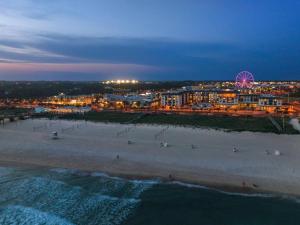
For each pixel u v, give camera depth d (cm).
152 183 6116
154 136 9962
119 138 9806
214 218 4772
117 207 5153
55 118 14512
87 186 6031
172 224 4628
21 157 8025
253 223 4609
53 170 7006
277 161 7050
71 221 4725
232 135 9862
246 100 18238
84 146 8900
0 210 5081
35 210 5075
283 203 5153
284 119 12475
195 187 5862
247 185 5834
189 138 9569
